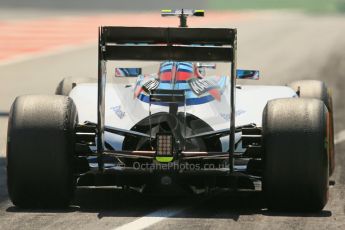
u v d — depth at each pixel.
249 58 82.12
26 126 25.34
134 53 24.91
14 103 25.92
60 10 176.62
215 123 27.88
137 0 183.62
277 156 25.11
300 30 124.12
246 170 26.72
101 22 139.50
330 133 31.94
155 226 24.05
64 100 25.98
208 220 24.84
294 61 79.19
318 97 32.69
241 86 32.03
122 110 28.64
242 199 27.84
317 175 25.11
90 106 29.73
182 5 190.75
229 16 166.25
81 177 26.23
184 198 28.00
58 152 25.31
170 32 24.89
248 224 24.36
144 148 27.31
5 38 103.94
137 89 29.36
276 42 101.75
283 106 25.52
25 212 25.72
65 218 24.97
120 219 24.89
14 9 173.25
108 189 29.36
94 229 23.66
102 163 25.88
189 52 24.84
